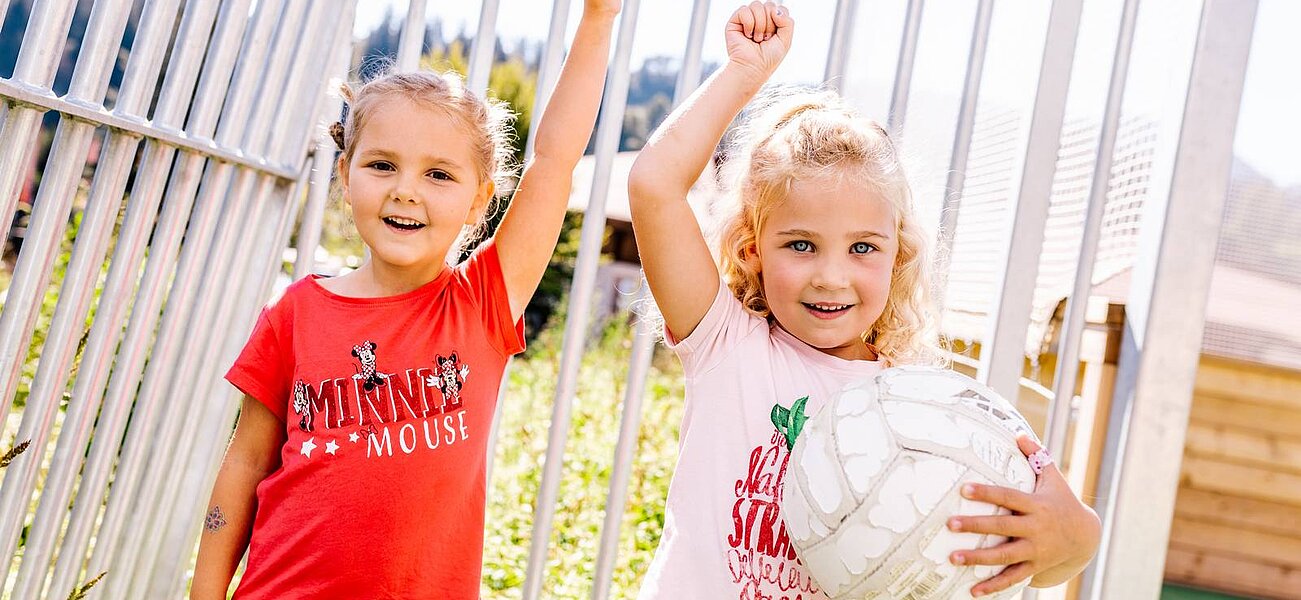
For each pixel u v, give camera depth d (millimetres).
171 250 1927
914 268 1835
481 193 1817
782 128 1778
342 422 1624
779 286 1672
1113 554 2059
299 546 1591
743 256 1836
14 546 1722
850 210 1639
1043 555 1333
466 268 1782
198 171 1921
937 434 1329
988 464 1322
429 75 1747
